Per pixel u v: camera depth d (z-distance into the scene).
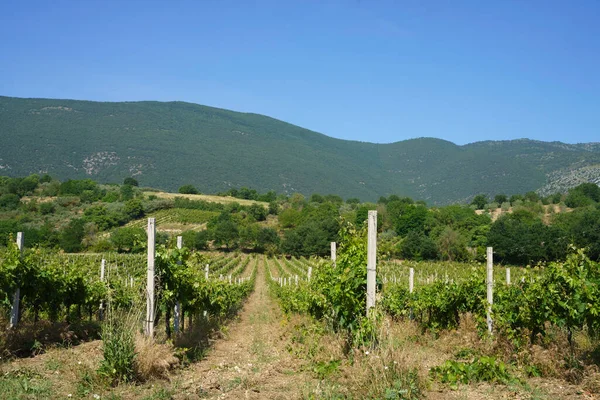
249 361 9.27
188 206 107.75
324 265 11.88
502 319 9.87
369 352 7.13
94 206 83.94
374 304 8.38
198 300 13.61
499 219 70.44
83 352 8.59
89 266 34.75
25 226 63.69
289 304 20.34
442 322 13.05
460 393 6.68
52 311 12.60
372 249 8.45
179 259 10.64
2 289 9.91
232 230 79.12
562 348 8.55
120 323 7.77
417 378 6.66
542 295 9.19
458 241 60.91
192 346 10.47
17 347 9.02
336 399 6.23
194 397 6.48
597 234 45.56
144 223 86.69
